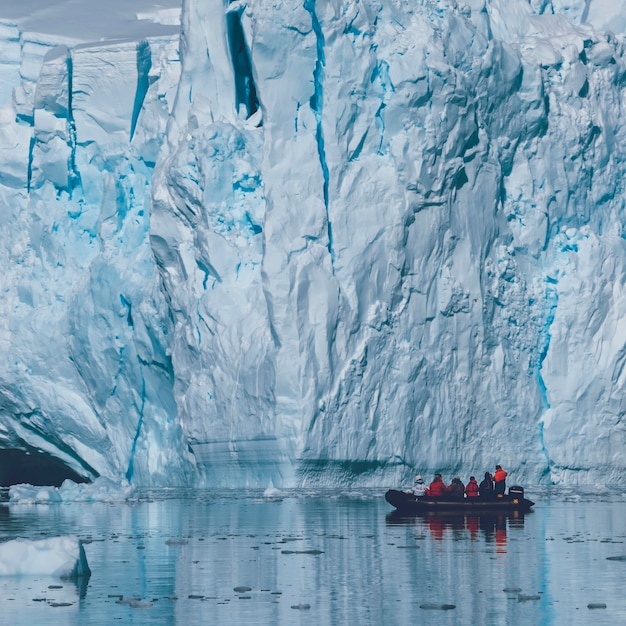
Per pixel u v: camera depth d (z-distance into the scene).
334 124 127.25
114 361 145.25
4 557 49.75
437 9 133.25
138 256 144.88
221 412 126.75
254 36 126.69
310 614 40.31
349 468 123.69
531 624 38.09
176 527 73.81
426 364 127.38
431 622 38.59
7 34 161.12
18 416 153.12
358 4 128.00
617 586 45.75
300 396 121.44
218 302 127.75
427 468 126.88
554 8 153.88
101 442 147.88
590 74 141.62
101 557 56.38
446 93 128.00
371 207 126.94
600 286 135.25
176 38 153.25
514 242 135.25
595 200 139.75
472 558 54.78
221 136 130.62
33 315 150.75
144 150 148.00
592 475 133.25
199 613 40.62
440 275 129.12
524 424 132.38
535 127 136.50
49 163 151.25
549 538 64.50
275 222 124.50
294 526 73.88
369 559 54.72
